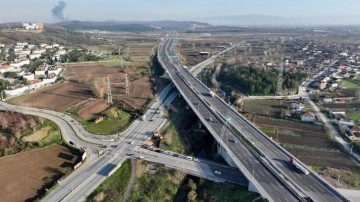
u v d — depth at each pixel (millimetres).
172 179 138500
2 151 148500
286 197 116188
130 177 135500
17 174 132375
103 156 150000
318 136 189875
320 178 129125
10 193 119875
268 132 194375
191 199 128375
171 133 183000
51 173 134125
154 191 129750
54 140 164750
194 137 191125
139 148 159750
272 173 132500
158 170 141750
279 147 158000
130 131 180000
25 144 156375
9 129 171375
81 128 179875
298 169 136250
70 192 121812
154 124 191250
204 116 197500
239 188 129875
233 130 177875
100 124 187250
